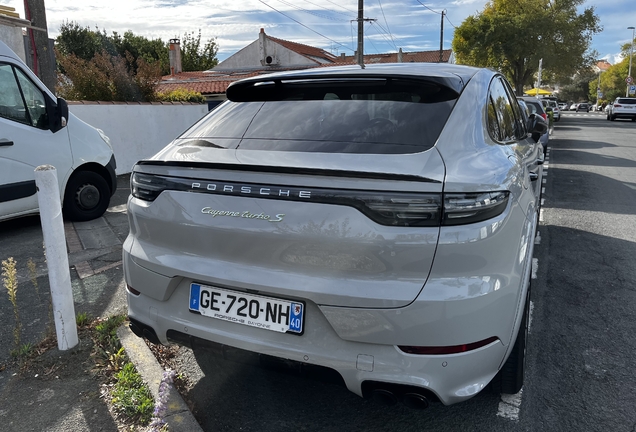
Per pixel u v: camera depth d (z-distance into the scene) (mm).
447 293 1966
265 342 2182
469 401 2771
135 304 2541
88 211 6504
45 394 2740
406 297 1965
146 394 2680
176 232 2340
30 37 10047
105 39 39062
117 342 3172
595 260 5168
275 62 39812
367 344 2041
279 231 2096
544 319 3797
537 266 4977
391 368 2018
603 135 23219
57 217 3004
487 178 2113
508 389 2615
